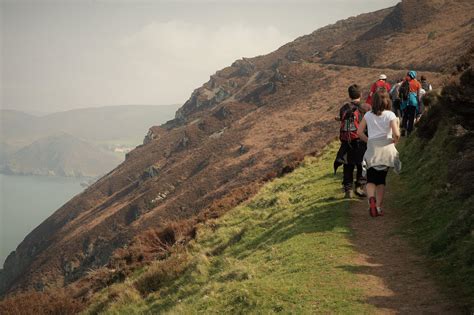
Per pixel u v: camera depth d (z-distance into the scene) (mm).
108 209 192750
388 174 11781
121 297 13648
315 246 7754
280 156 126812
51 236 198875
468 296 5043
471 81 9789
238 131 175625
